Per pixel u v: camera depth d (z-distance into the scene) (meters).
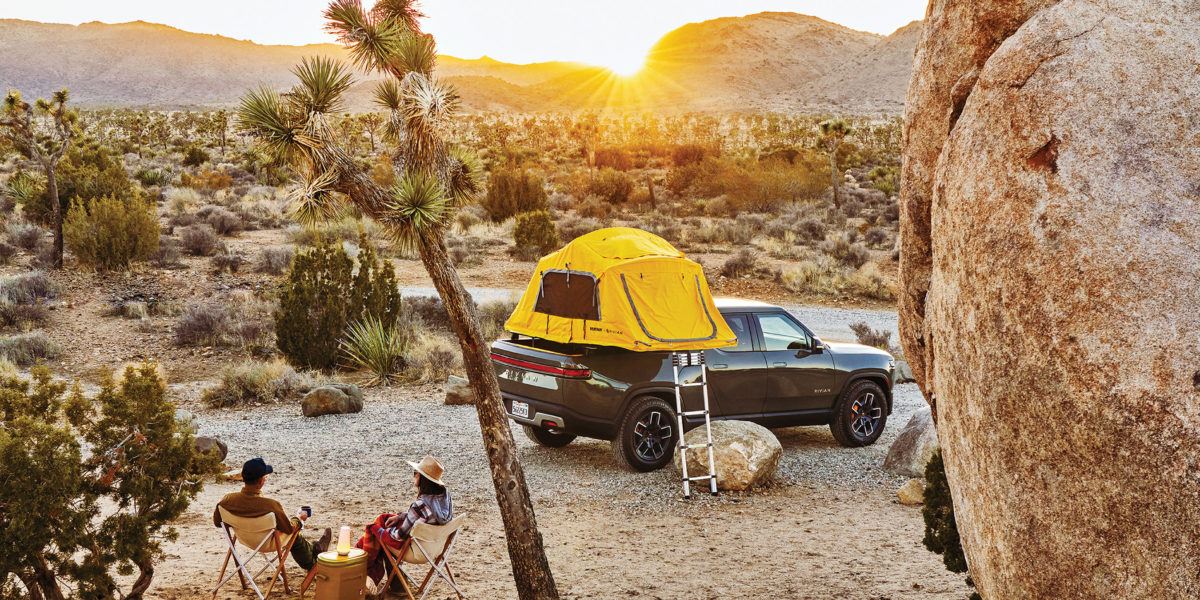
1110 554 2.45
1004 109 2.85
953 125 3.42
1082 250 2.55
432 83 4.88
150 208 28.56
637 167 70.81
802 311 21.33
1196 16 2.75
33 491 4.21
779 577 6.11
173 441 4.81
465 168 5.09
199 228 26.55
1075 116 2.69
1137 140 2.61
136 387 4.74
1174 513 2.33
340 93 4.54
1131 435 2.39
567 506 7.82
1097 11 2.80
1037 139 2.73
